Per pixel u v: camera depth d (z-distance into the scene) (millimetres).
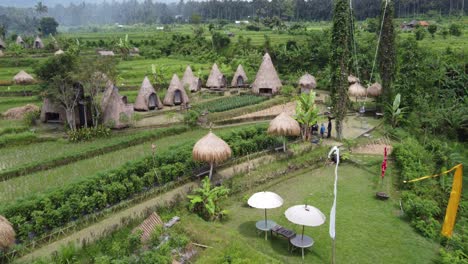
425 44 70875
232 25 176125
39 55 90438
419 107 43469
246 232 22172
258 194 21344
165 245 18781
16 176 29000
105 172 25156
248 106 52219
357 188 28266
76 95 40125
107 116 41812
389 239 21375
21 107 47781
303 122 36594
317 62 78875
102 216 23391
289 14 174750
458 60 53062
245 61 84812
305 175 30766
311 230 22312
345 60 36656
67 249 18266
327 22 161500
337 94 37062
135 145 37062
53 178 28609
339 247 20562
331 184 28953
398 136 39250
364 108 49219
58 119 44406
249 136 34844
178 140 38562
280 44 90312
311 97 36938
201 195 24797
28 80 62969
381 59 45500
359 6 149750
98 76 39375
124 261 17250
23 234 20281
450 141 40719
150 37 128750
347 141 36812
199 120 44656
